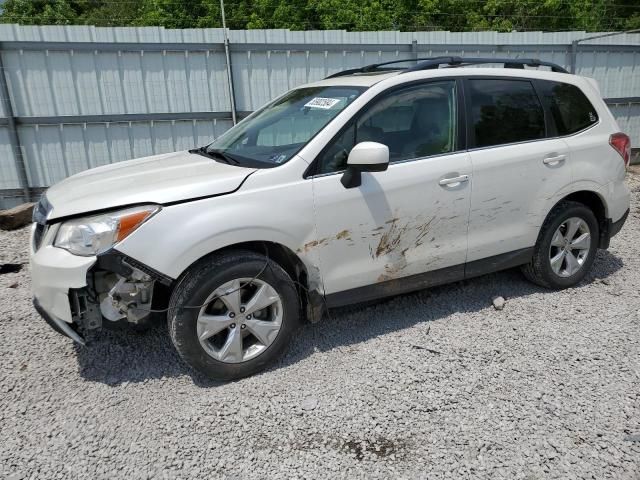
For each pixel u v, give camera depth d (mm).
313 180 3330
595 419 2865
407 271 3727
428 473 2523
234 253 3189
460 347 3607
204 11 21047
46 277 2975
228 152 3873
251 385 3234
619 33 9539
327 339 3764
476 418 2895
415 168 3605
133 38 7816
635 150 10844
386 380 3252
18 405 3080
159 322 3354
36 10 27328
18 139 7617
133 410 3027
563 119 4301
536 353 3521
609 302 4273
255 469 2580
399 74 3756
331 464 2594
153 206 2984
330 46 8609
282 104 4191
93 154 8008
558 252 4402
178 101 8211
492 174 3869
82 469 2592
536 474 2502
